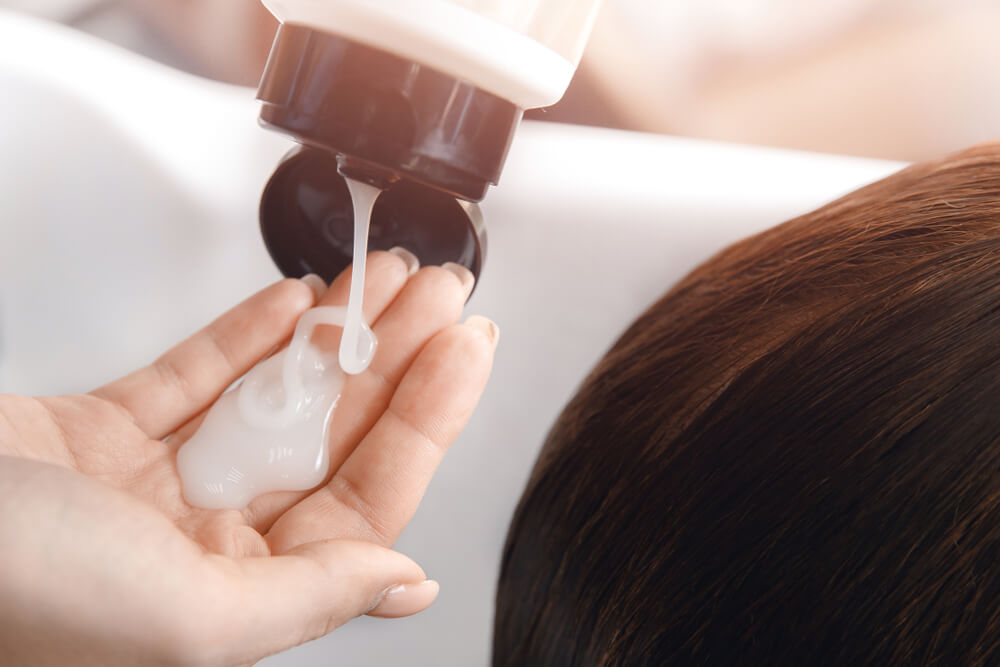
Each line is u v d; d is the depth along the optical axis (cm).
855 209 47
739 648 43
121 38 71
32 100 57
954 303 43
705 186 57
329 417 48
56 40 57
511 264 57
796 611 42
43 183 58
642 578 44
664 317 48
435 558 56
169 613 41
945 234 44
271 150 58
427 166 44
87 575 41
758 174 57
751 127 75
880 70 74
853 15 73
